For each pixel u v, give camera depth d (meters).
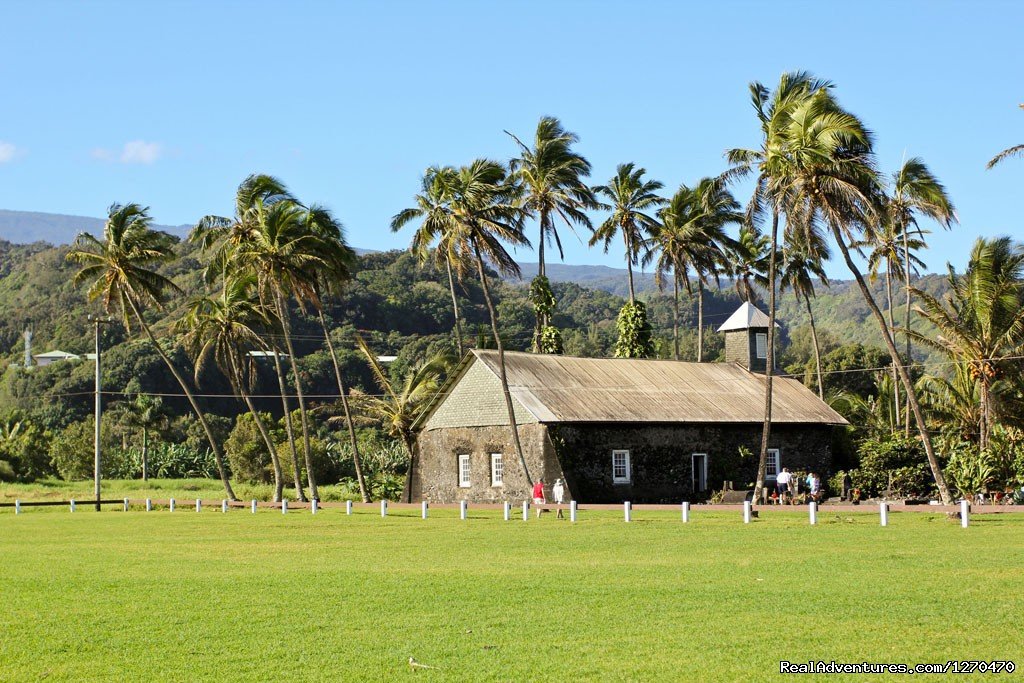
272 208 62.44
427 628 17.20
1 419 103.12
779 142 48.62
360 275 145.25
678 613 17.95
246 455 89.62
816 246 48.81
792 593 19.56
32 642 16.56
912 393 47.53
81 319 145.88
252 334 68.06
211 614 18.59
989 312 51.56
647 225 73.81
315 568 24.73
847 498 53.16
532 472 52.75
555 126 69.38
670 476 54.97
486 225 56.25
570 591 20.41
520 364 56.84
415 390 64.31
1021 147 39.97
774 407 59.69
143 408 100.88
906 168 65.00
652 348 74.94
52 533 37.75
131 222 64.31
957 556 24.73
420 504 56.78
